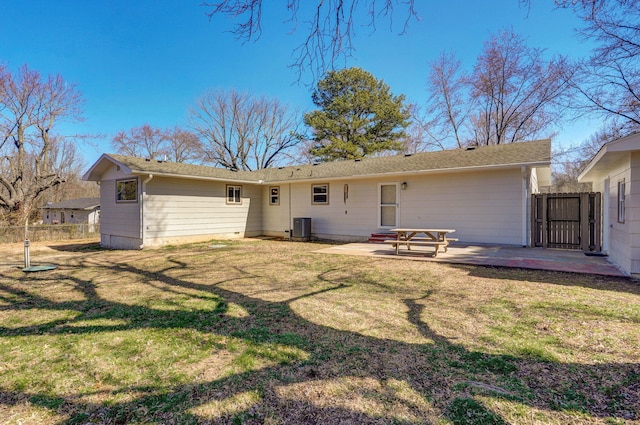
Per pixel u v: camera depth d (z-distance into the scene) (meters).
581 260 7.04
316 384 2.37
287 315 3.88
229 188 13.17
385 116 23.31
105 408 2.14
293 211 13.57
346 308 4.11
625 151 5.32
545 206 8.97
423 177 10.52
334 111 23.80
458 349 2.88
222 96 28.25
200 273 6.54
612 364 2.55
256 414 2.04
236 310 4.11
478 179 9.60
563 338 3.06
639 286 4.92
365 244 10.72
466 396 2.17
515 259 7.20
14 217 19.39
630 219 5.44
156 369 2.64
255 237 13.77
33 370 2.66
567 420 1.91
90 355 2.91
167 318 3.86
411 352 2.84
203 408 2.12
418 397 2.18
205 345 3.08
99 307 4.36
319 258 8.11
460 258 7.45
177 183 11.41
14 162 21.25
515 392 2.21
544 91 18.30
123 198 11.22
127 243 11.03
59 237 14.99
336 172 12.58
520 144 10.42
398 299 4.48
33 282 5.97
